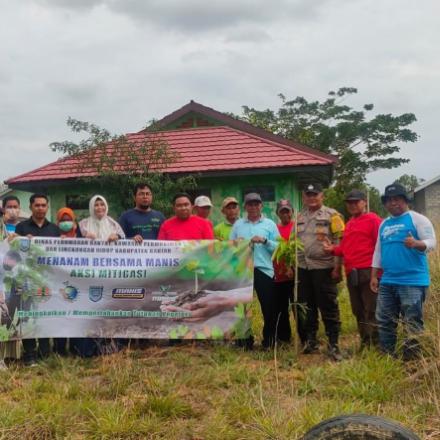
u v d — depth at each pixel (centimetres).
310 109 4422
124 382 583
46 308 717
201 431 476
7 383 605
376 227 692
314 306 724
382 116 4422
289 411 494
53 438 474
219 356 697
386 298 646
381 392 541
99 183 1551
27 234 727
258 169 1537
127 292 743
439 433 451
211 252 754
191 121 1891
